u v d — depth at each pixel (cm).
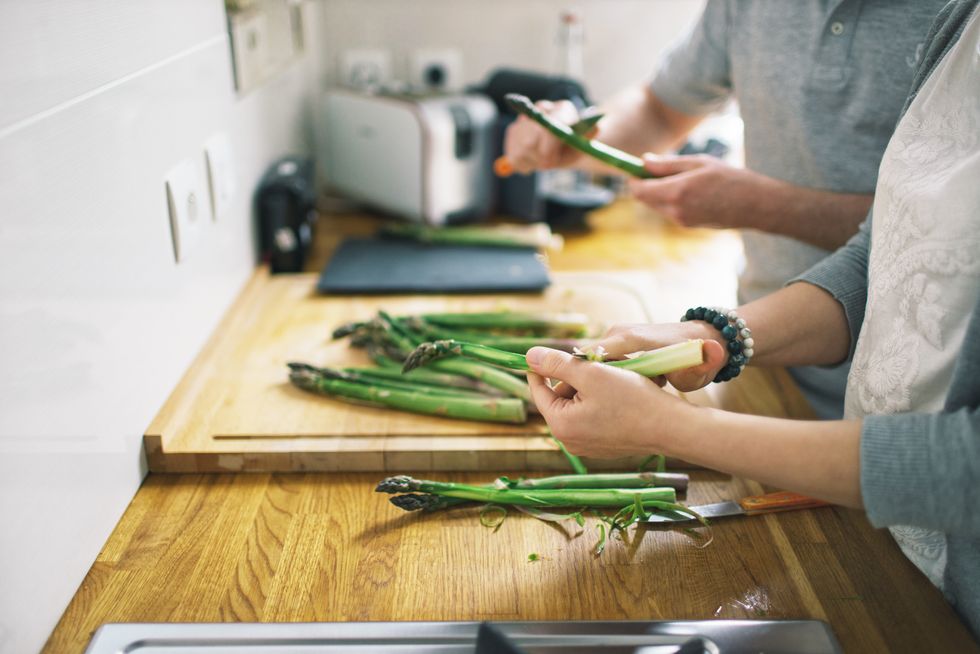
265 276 153
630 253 177
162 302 107
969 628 75
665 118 147
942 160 74
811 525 90
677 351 78
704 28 131
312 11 202
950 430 62
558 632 73
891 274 76
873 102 112
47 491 76
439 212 183
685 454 72
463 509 92
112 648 71
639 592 80
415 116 176
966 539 72
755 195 115
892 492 63
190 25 117
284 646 71
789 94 117
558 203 188
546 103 138
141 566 83
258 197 154
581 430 75
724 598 79
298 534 88
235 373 116
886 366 76
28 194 73
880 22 109
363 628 73
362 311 137
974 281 68
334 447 99
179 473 99
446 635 72
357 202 200
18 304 72
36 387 74
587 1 214
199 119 121
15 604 70
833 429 67
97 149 87
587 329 126
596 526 90
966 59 73
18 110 72
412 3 212
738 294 138
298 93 189
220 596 79
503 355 85
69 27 81
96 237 87
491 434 102
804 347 94
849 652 73
